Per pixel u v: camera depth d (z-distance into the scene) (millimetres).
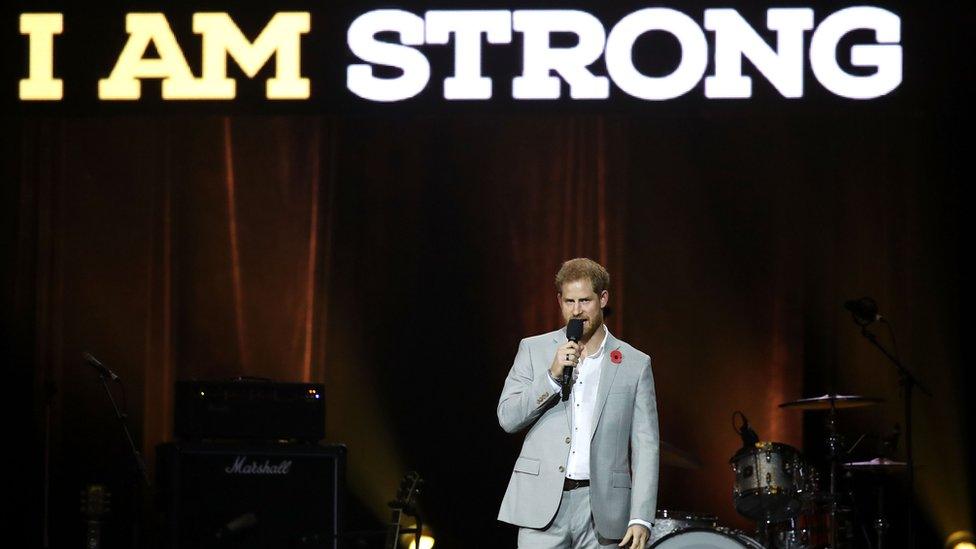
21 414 18578
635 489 9727
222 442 13586
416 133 19062
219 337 18781
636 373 10031
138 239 18906
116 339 18750
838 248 18531
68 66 17672
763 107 17250
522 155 18984
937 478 18062
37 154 18938
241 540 13242
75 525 18422
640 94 17359
